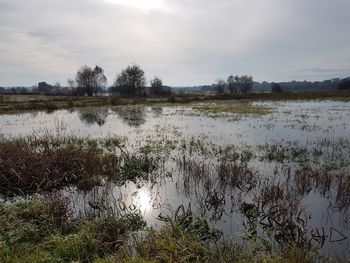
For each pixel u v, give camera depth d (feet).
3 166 33.24
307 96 232.32
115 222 22.30
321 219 25.17
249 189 32.17
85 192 31.48
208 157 45.80
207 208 27.43
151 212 26.71
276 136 63.52
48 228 21.42
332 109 128.47
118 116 111.14
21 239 19.98
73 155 39.34
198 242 19.89
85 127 81.76
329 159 43.60
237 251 19.27
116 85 276.82
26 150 40.83
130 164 39.27
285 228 22.21
